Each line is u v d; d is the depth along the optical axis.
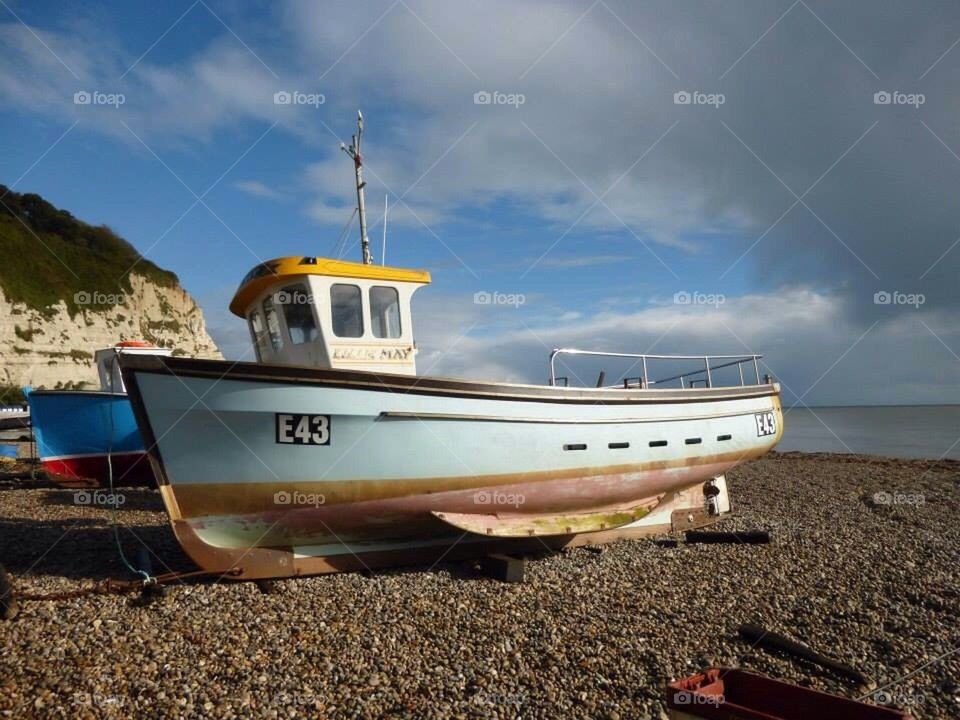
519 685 5.32
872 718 3.75
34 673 5.29
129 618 6.55
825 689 5.37
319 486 8.00
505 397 8.85
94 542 10.12
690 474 11.57
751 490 18.28
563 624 6.70
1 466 21.23
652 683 5.36
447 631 6.47
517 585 8.06
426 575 8.45
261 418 7.67
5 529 11.19
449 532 9.13
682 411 11.26
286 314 8.94
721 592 7.89
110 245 75.81
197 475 7.71
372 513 8.38
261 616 6.74
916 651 6.14
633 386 11.33
